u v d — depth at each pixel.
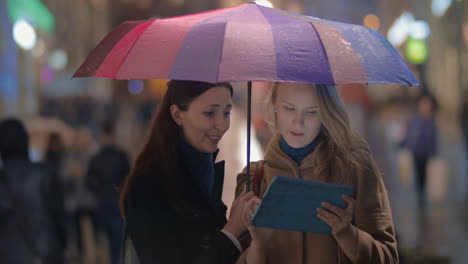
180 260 2.71
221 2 31.81
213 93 2.75
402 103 25.59
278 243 2.73
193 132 2.80
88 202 7.78
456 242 7.36
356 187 2.71
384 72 2.50
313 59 2.37
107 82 27.80
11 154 5.34
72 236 8.27
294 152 2.79
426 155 10.35
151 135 2.82
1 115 14.02
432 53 23.83
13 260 5.15
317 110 2.68
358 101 9.61
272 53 2.34
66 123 17.33
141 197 2.74
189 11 33.50
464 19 21.33
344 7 39.72
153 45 2.50
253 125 12.37
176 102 2.79
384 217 2.70
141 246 2.71
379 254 2.58
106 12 33.38
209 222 2.83
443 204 9.99
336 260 2.71
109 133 7.45
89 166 7.48
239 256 2.73
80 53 29.11
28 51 17.30
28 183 5.29
